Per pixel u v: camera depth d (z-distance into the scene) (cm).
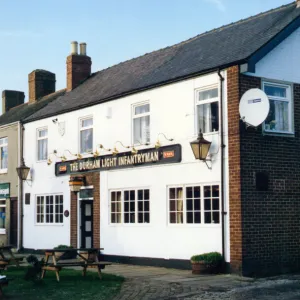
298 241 1652
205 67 1688
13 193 2678
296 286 1346
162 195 1811
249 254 1538
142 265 1869
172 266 1756
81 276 1524
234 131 1577
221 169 1603
